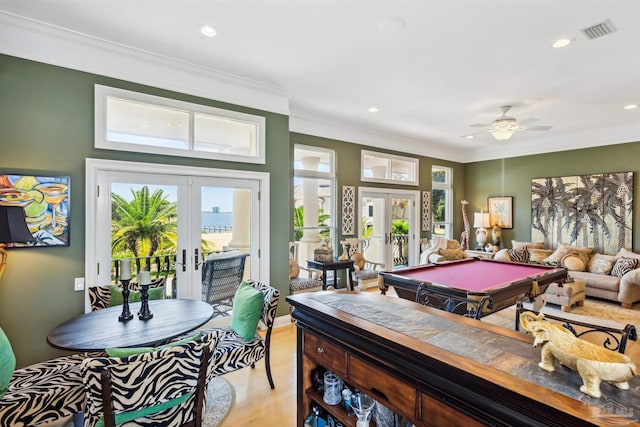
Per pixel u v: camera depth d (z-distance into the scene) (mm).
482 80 3721
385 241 6504
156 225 3326
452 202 7852
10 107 2615
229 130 3826
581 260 5660
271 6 2385
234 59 3248
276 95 4113
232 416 2352
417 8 2395
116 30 2740
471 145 7324
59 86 2803
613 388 951
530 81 3734
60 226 2783
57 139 2793
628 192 5648
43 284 2721
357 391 1647
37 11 2488
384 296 2027
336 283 5188
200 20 2576
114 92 3047
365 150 6133
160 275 3348
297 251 5316
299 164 5363
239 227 3863
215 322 3668
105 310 2531
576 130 6000
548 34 2738
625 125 5605
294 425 2256
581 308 4898
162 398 1591
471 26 2625
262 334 3908
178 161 3420
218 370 2342
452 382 1097
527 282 3188
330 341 1652
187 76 3443
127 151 3131
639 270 4730
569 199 6348
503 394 958
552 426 865
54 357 2750
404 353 1250
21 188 2633
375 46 2965
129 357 1479
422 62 3279
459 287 3004
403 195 6801
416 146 6988
